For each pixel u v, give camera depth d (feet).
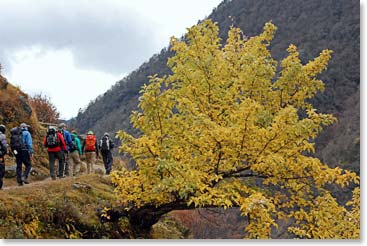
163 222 53.06
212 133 30.73
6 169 57.62
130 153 32.86
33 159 67.87
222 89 36.22
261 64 35.24
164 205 36.40
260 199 28.96
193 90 36.50
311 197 35.01
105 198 42.91
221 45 38.37
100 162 78.84
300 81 36.40
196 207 35.68
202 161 33.19
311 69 36.81
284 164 32.32
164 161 30.30
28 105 75.97
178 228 56.34
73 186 42.45
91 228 36.88
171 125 33.53
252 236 29.73
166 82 37.17
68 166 56.80
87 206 39.40
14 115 72.28
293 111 30.89
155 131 32.89
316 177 33.53
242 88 36.60
